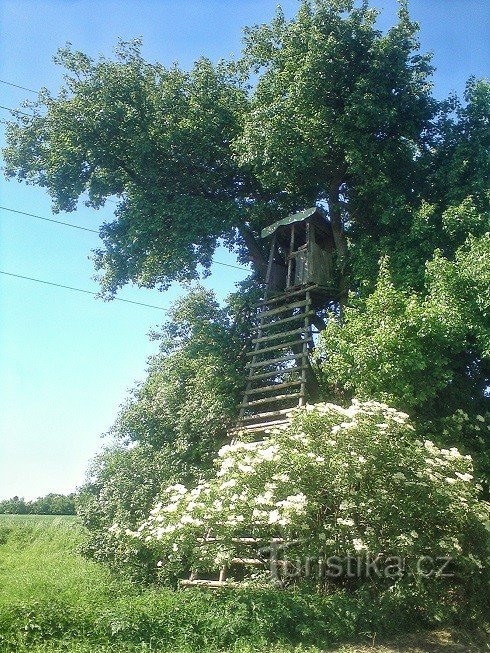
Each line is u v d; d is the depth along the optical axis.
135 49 17.22
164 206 16.27
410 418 11.64
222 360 15.41
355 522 9.06
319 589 9.61
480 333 11.26
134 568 12.90
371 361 11.50
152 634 8.00
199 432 15.35
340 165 16.25
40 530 29.17
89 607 8.55
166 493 11.65
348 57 15.09
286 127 14.86
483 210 13.45
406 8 15.34
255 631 8.19
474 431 12.53
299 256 15.86
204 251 17.69
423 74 15.52
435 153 15.30
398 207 14.09
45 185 16.89
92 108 16.19
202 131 17.05
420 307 11.61
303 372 13.64
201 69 17.72
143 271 17.53
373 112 14.28
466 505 8.85
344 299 15.41
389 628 8.75
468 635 8.73
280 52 16.52
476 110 15.05
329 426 9.59
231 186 18.17
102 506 16.56
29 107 17.16
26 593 9.06
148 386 18.16
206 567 10.01
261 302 16.05
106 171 16.94
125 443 17.98
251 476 9.31
